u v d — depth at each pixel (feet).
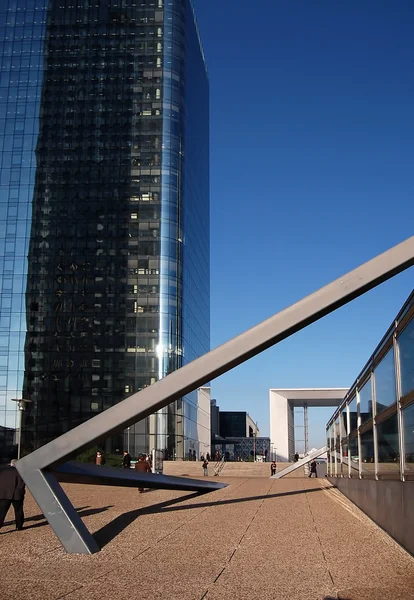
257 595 21.65
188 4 274.98
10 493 37.17
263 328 29.30
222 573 25.34
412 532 29.55
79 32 257.55
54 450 31.01
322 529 38.99
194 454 250.98
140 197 240.53
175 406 221.46
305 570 25.98
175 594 21.79
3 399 227.20
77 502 57.98
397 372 34.94
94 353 229.25
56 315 232.53
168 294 232.94
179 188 244.83
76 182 242.78
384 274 27.53
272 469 156.04
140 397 30.48
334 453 91.15
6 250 238.07
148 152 245.04
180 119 252.01
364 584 23.34
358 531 38.11
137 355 228.22
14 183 243.60
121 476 43.75
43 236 238.48
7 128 248.93
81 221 239.30
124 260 235.61
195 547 31.83
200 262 290.76
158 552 30.30
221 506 54.39
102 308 232.32
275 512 49.44
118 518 44.39
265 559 28.50
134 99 250.16
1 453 223.92
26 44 257.14
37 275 235.61
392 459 37.06
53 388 227.61
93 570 25.94
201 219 297.53
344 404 71.20
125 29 257.34
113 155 244.83
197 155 288.10
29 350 230.48
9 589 22.50
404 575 24.95
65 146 246.47
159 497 65.21
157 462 207.92
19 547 31.35
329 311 29.14
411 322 30.81
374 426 44.78
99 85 251.80
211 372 29.73
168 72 253.03
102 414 30.96
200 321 285.43
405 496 31.42
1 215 240.73
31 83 253.03
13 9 260.42
